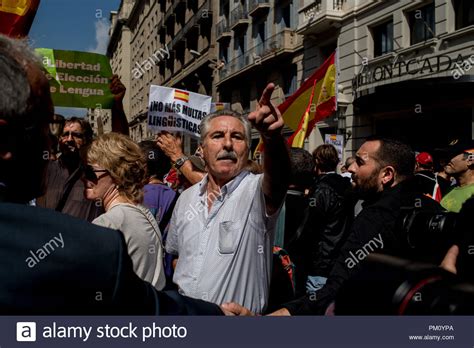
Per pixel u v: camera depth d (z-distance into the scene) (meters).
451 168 3.90
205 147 2.40
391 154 2.44
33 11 3.54
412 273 0.74
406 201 2.23
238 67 22.94
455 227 1.16
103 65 4.20
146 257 2.29
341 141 11.52
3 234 0.94
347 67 15.18
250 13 21.39
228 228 2.21
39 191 1.10
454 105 11.70
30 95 1.01
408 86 11.67
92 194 2.46
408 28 13.05
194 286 2.23
